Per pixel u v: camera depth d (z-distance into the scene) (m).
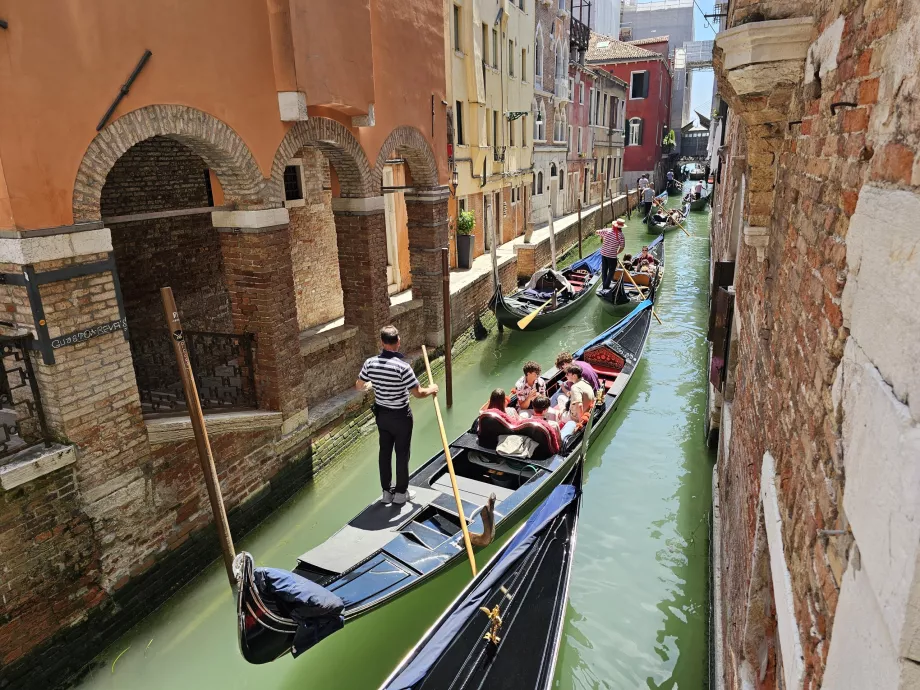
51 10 4.07
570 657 4.70
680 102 44.72
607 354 9.30
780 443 2.26
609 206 26.94
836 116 1.81
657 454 7.59
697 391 9.39
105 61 4.45
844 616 1.16
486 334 12.39
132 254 7.29
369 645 4.91
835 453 1.39
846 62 1.71
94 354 4.47
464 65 14.06
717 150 21.08
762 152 3.55
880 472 0.99
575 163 25.02
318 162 9.10
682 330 12.42
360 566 4.71
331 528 6.27
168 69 4.94
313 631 3.88
